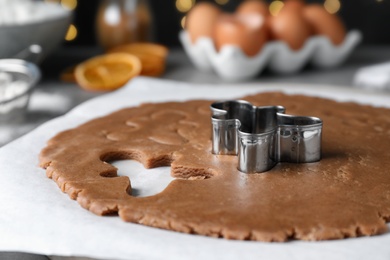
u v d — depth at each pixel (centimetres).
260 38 75
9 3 76
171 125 55
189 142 51
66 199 44
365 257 38
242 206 42
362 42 96
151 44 83
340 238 40
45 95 72
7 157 50
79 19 95
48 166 48
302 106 59
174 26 96
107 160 51
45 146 52
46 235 40
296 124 49
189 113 58
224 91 67
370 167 47
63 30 74
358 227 40
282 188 44
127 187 45
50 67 83
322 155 49
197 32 79
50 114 66
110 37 84
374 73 74
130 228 41
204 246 39
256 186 44
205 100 62
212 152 49
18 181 46
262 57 75
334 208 42
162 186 47
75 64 85
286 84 71
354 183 45
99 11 84
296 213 41
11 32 69
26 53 72
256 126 51
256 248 39
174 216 41
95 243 39
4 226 42
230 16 80
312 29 80
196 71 82
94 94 72
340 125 55
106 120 56
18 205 43
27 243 40
